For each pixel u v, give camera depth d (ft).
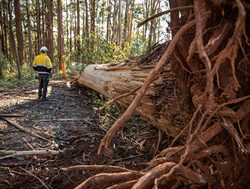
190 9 7.32
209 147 7.38
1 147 16.56
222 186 7.58
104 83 20.12
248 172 7.68
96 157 15.03
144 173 7.46
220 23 6.77
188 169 7.03
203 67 7.54
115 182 8.57
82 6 81.97
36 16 71.26
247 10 6.78
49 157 15.53
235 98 7.15
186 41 7.45
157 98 12.73
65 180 12.71
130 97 15.72
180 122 11.33
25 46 86.17
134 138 16.80
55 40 86.38
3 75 44.86
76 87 31.19
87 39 36.83
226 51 6.00
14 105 25.11
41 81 27.17
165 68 12.69
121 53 30.91
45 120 21.17
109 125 20.15
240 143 6.73
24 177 13.32
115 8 70.18
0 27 65.41
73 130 19.33
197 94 7.76
